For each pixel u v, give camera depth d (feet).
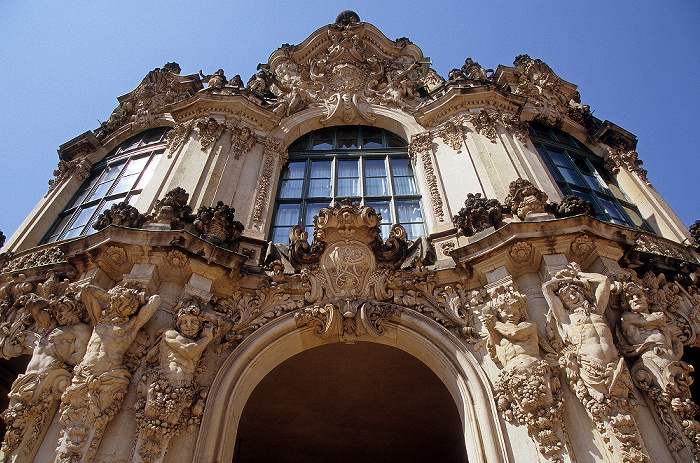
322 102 42.39
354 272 25.55
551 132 45.01
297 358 29.84
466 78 40.91
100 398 18.66
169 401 18.78
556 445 18.01
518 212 26.00
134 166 39.55
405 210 33.60
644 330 21.17
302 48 48.78
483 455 19.24
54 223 38.24
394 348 28.91
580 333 20.06
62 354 20.53
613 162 43.52
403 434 35.53
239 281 25.00
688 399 19.01
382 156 38.29
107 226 23.71
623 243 24.02
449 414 33.60
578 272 22.34
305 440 36.11
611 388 18.51
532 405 18.81
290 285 25.25
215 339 22.77
